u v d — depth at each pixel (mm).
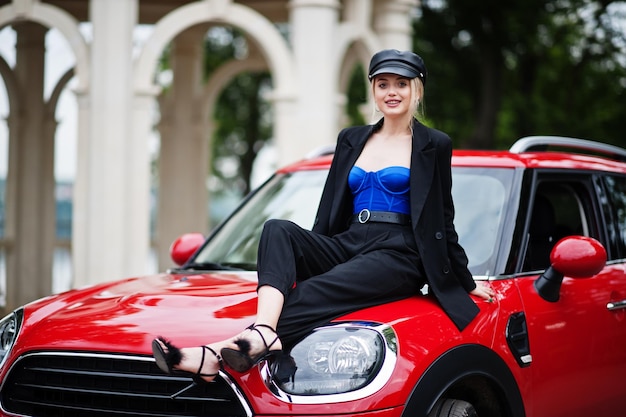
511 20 22469
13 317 4285
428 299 4059
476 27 23203
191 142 14906
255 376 3488
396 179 4043
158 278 4742
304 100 10391
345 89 13414
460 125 27719
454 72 26547
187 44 14812
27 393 3887
